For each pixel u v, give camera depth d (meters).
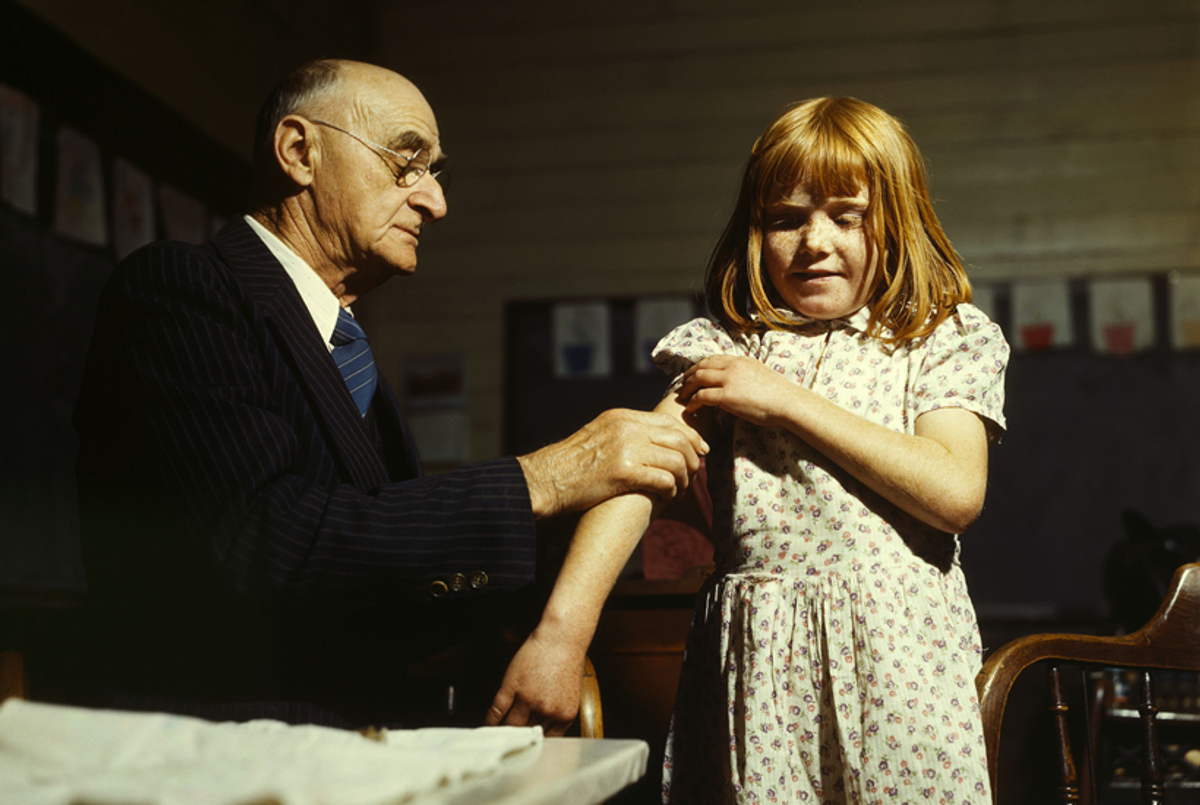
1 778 0.56
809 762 1.10
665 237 5.72
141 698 1.06
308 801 0.50
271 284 1.29
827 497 1.15
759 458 1.20
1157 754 1.32
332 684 1.14
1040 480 5.12
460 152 5.93
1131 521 3.12
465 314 5.79
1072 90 5.45
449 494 1.10
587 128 5.86
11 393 3.17
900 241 1.25
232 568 1.03
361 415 1.46
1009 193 5.41
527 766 0.71
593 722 1.24
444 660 1.73
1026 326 5.27
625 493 1.17
